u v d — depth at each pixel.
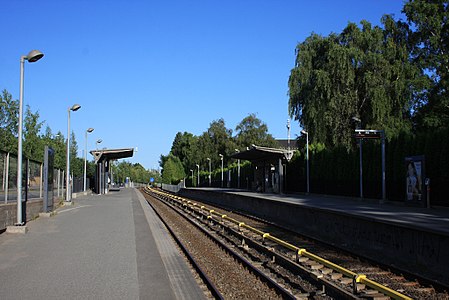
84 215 24.34
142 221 21.36
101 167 59.16
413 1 46.19
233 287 9.48
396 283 9.90
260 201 29.02
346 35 45.97
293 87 48.62
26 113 41.91
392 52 44.12
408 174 25.08
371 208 23.95
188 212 31.34
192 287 9.06
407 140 29.14
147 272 10.13
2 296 8.14
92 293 8.33
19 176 16.72
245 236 16.20
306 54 48.50
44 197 22.92
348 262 12.35
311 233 19.44
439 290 9.28
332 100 43.94
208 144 99.81
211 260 12.73
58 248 13.39
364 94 44.03
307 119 46.81
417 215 19.11
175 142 148.50
